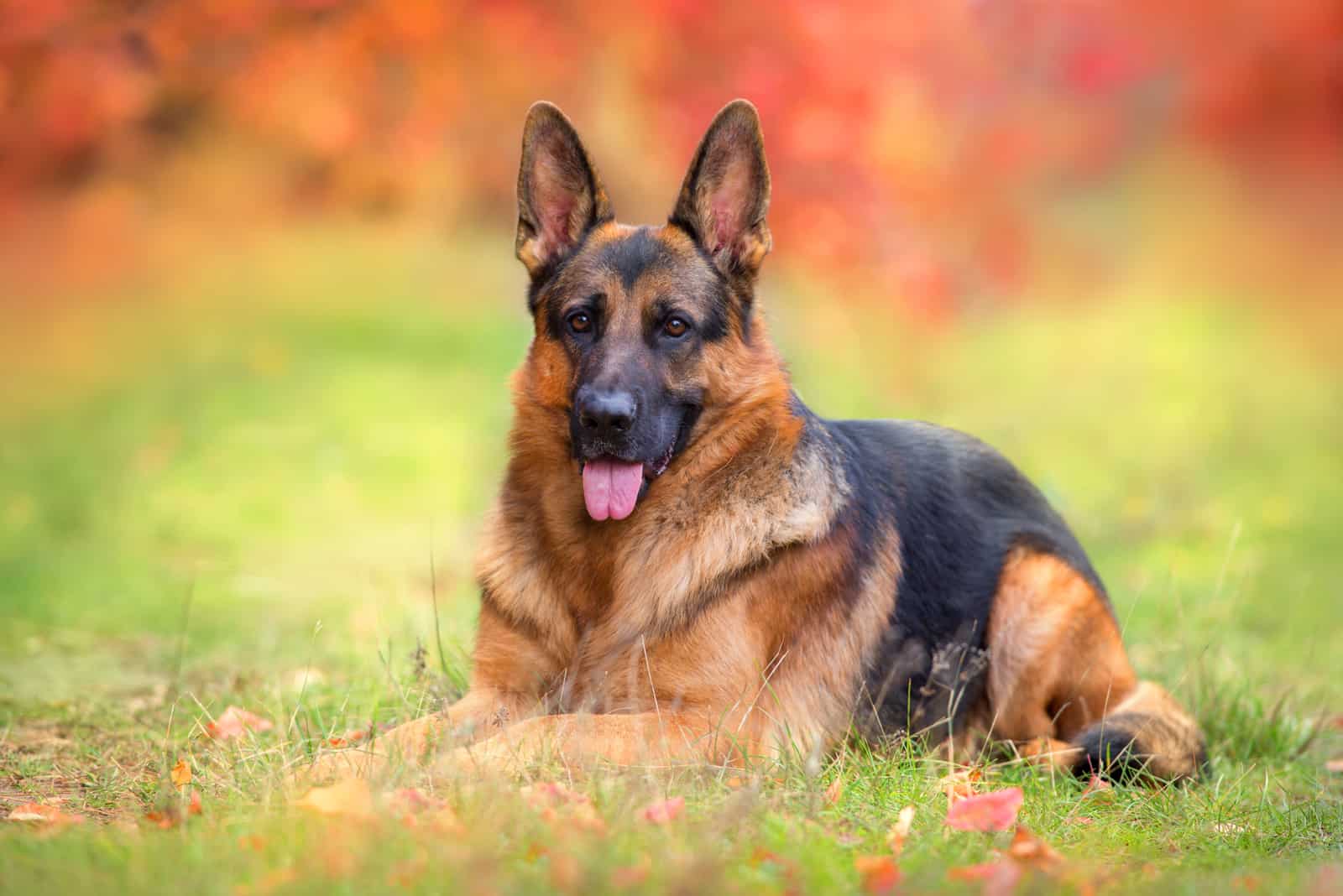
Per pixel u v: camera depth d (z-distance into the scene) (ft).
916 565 20.17
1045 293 76.38
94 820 15.83
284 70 43.21
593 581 19.08
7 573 33.60
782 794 15.69
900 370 59.77
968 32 49.16
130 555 37.09
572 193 20.02
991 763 19.83
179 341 72.23
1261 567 37.47
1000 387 69.26
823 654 18.92
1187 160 67.21
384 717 20.59
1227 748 21.86
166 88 44.65
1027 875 13.00
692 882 11.81
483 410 60.49
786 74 41.68
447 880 12.01
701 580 18.28
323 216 77.10
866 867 13.07
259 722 19.63
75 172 57.31
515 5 41.86
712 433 18.97
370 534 41.37
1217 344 84.33
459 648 22.72
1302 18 54.70
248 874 12.44
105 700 22.88
